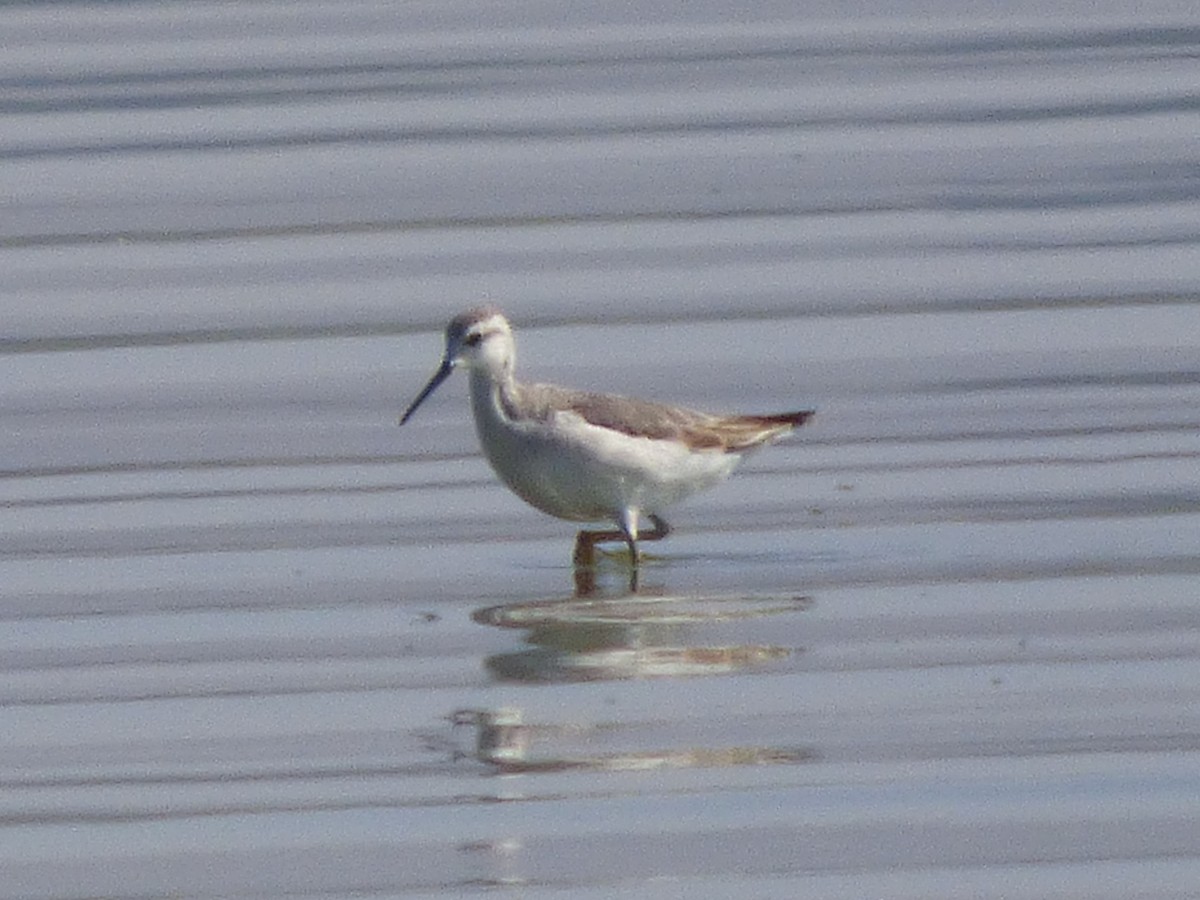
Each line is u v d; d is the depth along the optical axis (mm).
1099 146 26672
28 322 22281
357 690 14500
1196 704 14070
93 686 14680
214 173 26281
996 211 24812
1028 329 21672
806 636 15234
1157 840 12469
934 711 14047
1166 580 16062
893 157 26469
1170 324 21656
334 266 23625
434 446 19297
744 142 27016
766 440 17016
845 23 31828
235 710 14273
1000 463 18516
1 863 12406
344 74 29703
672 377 20750
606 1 33094
